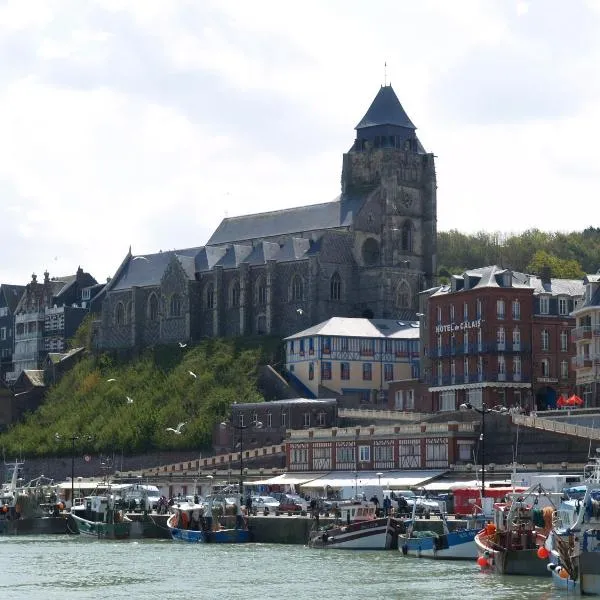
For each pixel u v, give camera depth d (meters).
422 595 131.25
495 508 149.38
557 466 194.12
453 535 160.00
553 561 133.25
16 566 165.88
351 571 151.50
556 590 131.25
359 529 176.50
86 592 141.25
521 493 151.38
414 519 170.75
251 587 141.88
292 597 134.00
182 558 171.50
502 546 143.75
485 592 131.50
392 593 133.75
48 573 158.00
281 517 193.75
